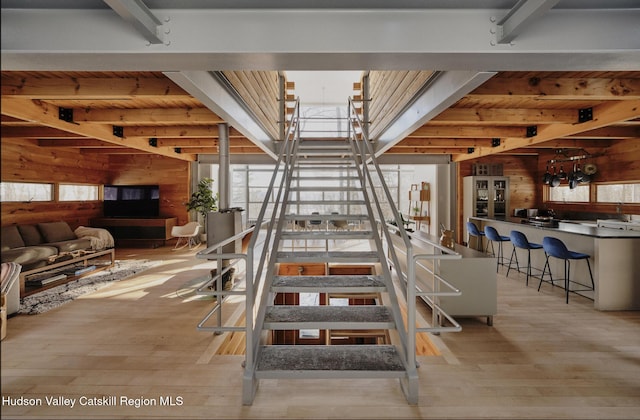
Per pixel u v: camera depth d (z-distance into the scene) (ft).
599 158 24.61
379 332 18.22
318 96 36.76
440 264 12.03
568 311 13.64
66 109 15.57
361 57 6.95
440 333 11.40
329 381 8.41
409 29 6.71
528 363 9.35
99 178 30.71
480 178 28.55
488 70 7.79
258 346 8.30
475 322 12.45
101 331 11.65
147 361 9.49
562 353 9.95
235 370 8.99
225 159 17.31
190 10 6.64
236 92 12.85
